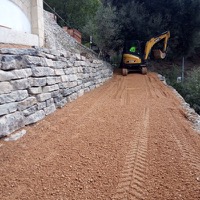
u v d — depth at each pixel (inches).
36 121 214.7
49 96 246.8
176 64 895.1
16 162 148.3
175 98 374.0
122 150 167.3
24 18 351.9
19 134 183.3
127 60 617.3
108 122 229.9
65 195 116.6
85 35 779.4
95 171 138.6
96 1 935.7
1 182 127.1
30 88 211.2
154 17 737.6
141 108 289.3
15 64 193.8
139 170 139.7
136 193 118.0
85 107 285.3
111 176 133.3
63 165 145.8
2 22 307.9
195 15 775.1
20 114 194.1
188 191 119.4
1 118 171.8
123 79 569.6
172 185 124.8
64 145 175.5
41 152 163.3
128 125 221.8
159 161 151.2
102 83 499.8
